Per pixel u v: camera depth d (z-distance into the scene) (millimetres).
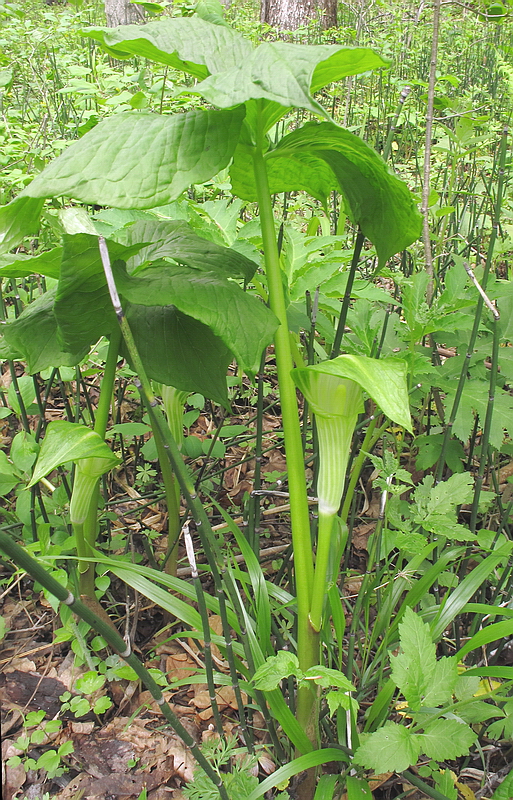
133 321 530
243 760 507
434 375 714
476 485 632
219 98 348
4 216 419
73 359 521
